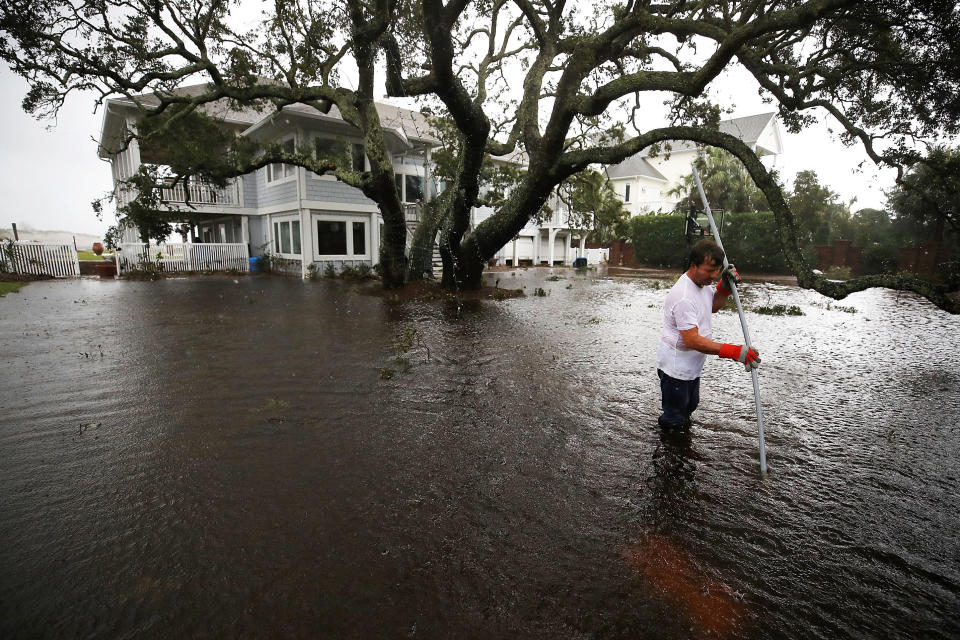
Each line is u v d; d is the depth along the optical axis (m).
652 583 2.14
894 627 1.90
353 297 12.35
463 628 1.87
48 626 1.86
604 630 1.86
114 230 15.02
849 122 9.02
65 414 4.13
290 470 3.16
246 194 20.33
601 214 17.44
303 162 12.69
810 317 10.47
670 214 28.42
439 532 2.50
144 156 21.30
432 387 4.98
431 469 3.19
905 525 2.62
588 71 9.77
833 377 5.63
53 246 16.91
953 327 9.30
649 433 3.85
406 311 10.22
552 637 1.83
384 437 3.71
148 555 2.29
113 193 13.04
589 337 7.73
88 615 1.92
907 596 2.08
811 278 5.74
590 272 24.84
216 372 5.46
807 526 2.60
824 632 1.87
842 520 2.66
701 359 3.69
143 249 18.38
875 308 12.46
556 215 28.66
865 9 7.21
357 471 3.15
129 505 2.73
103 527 2.51
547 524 2.58
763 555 2.34
